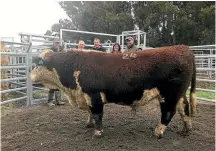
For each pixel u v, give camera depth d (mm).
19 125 7191
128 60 6016
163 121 6055
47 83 6887
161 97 5965
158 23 31500
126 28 32500
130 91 5977
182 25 29953
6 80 8820
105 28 32781
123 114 8258
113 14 33625
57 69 6426
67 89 6492
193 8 31078
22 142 5926
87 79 6035
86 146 5594
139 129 6727
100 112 6125
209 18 29344
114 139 6000
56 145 5684
